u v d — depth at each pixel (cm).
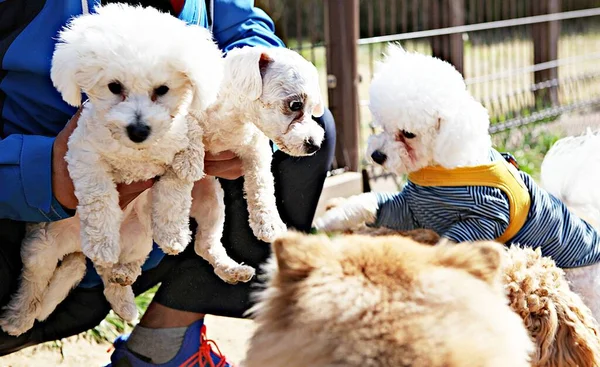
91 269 108
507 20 283
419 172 137
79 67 88
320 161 117
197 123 97
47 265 100
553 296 119
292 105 99
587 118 286
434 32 231
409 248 83
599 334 123
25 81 101
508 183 132
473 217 131
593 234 138
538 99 289
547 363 119
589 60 361
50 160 94
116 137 88
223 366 120
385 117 137
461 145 132
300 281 78
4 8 101
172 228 95
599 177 147
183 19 108
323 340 73
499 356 75
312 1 284
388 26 353
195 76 91
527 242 132
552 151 155
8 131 103
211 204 105
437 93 132
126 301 107
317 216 183
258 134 103
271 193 105
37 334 109
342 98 195
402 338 73
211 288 113
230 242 115
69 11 100
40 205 95
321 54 291
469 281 79
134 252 101
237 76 97
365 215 142
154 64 88
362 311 74
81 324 113
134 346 116
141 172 94
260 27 118
